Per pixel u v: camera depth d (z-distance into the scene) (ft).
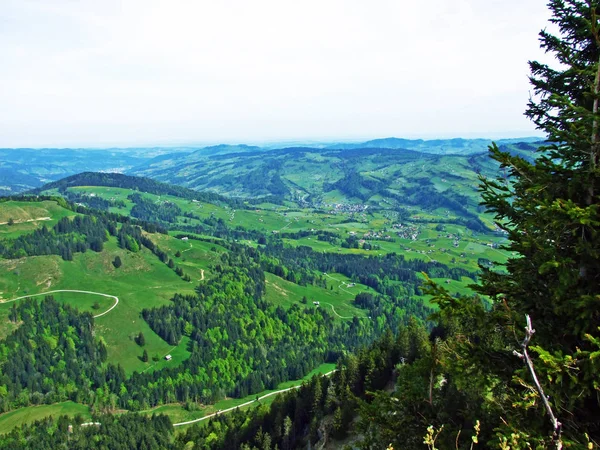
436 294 44.42
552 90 50.24
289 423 282.36
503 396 40.19
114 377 564.71
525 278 41.60
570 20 48.47
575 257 39.58
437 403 48.44
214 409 549.54
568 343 39.14
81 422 477.36
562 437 34.17
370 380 251.80
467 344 43.78
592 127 38.09
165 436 456.04
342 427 217.15
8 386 522.88
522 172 42.32
